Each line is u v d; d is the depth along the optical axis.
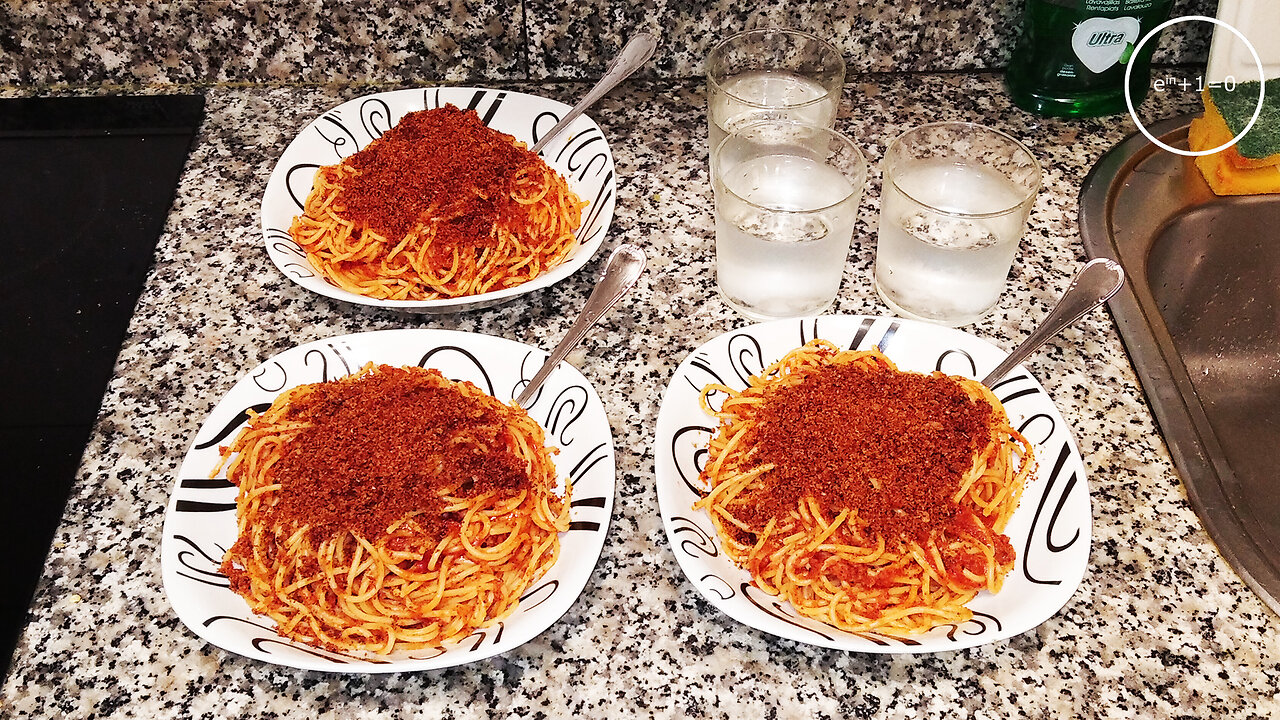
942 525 0.42
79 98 0.67
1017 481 0.44
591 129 0.60
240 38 0.67
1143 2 0.61
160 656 0.41
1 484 0.46
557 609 0.38
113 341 0.52
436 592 0.42
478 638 0.39
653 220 0.60
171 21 0.66
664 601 0.43
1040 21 0.64
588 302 0.51
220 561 0.42
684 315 0.55
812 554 0.42
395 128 0.59
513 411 0.47
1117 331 0.54
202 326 0.54
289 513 0.42
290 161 0.58
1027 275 0.57
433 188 0.54
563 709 0.39
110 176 0.62
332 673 0.40
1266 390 0.61
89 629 0.42
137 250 0.57
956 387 0.46
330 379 0.49
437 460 0.44
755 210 0.50
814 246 0.50
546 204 0.56
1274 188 0.60
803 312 0.54
